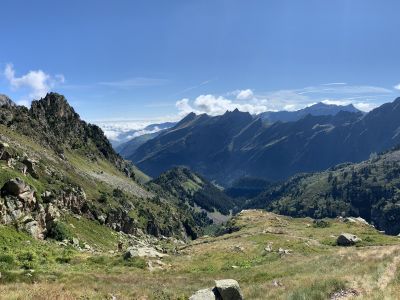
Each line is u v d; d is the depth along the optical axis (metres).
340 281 32.19
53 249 70.94
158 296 34.59
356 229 115.19
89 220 148.88
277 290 34.03
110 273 49.75
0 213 74.75
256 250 77.62
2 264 45.66
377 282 31.56
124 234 175.25
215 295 32.12
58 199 127.19
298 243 84.06
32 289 31.19
